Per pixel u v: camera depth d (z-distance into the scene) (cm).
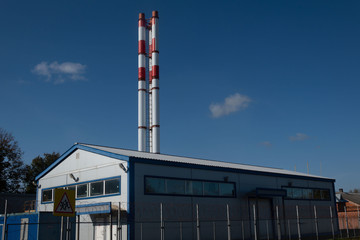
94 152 2869
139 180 2538
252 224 3222
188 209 2762
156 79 5947
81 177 2945
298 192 3809
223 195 3061
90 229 2681
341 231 4238
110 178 2669
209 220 2877
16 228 2334
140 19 6278
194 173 2892
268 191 3312
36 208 3362
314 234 3803
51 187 3259
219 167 3081
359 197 5603
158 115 5794
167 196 2658
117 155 2636
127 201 2470
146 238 2458
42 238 2153
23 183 5791
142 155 2925
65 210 1359
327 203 4128
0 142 5594
